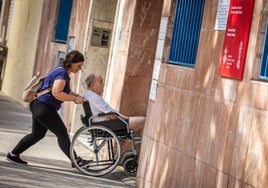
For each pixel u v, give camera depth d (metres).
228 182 9.75
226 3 10.45
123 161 13.48
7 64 28.12
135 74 15.07
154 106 12.50
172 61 12.38
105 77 18.02
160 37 12.70
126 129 13.34
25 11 26.27
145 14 14.93
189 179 10.88
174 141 11.53
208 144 10.46
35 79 13.11
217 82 10.45
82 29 18.50
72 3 20.27
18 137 16.61
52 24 21.75
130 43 14.97
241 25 9.91
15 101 25.28
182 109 11.43
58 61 20.75
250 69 9.61
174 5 12.43
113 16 18.09
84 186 11.90
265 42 9.52
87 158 14.77
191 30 11.94
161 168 11.85
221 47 10.45
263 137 9.08
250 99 9.52
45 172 12.73
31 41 24.44
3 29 30.25
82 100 13.13
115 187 12.33
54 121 13.07
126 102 15.09
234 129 9.80
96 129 13.18
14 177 11.73
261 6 9.51
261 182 8.98
